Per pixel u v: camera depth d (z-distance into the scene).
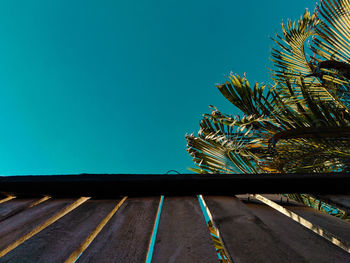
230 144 2.94
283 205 0.92
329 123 2.51
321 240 0.61
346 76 2.66
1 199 1.03
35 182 1.00
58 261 0.56
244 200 1.01
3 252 0.60
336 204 0.93
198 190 1.05
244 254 0.55
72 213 0.85
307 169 2.63
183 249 0.58
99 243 0.63
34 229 0.71
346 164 2.42
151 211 0.86
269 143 2.50
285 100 3.01
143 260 0.55
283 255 0.54
